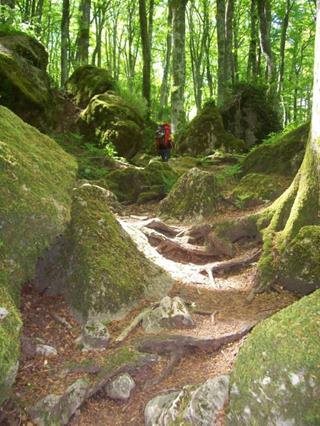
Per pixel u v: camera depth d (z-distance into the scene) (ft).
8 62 35.94
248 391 10.08
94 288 16.93
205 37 110.73
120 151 46.14
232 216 25.86
